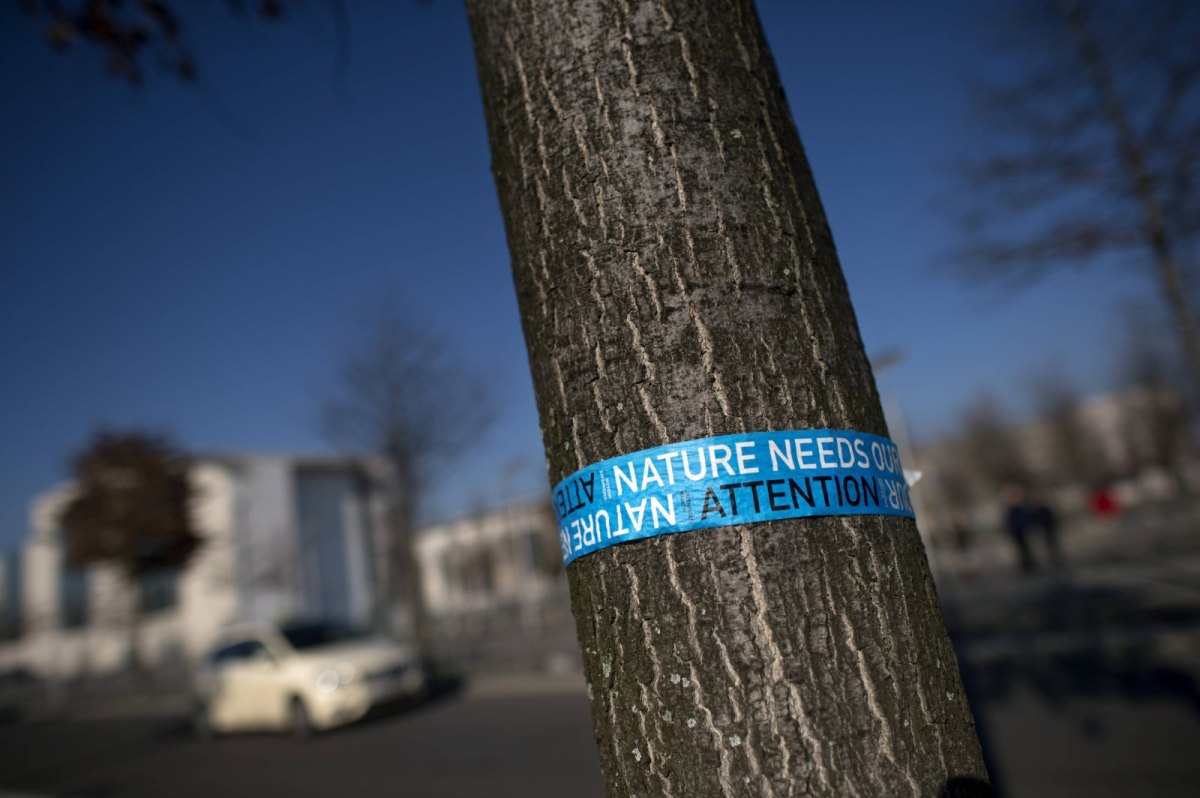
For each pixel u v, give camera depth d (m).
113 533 21.92
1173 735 5.94
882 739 0.95
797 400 1.05
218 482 29.38
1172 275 6.84
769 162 1.17
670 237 1.09
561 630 22.98
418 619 14.42
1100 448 42.12
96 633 34.84
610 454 1.05
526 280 1.20
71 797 9.25
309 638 11.80
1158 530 25.52
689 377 1.04
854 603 0.99
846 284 1.22
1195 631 8.78
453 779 7.58
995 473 42.12
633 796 0.99
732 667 0.95
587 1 1.21
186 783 9.19
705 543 0.98
